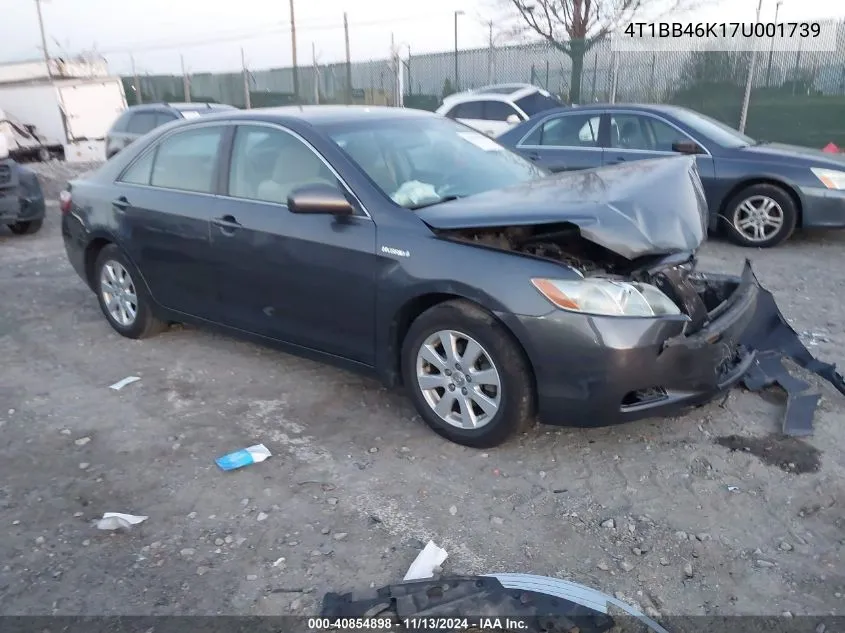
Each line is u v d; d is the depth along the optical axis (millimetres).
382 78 25016
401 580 2959
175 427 4281
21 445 4117
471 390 3779
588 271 3721
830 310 6020
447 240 3777
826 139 16359
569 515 3346
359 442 4043
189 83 32125
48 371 5180
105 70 28188
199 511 3461
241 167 4703
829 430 3973
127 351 5508
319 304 4277
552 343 3461
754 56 16953
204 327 5125
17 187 10133
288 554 3143
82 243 5754
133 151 5504
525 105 13680
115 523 3346
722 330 3703
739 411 4211
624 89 19172
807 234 8883
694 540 3148
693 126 8586
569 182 4102
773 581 2906
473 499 3486
